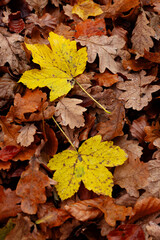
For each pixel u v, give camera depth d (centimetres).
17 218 90
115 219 91
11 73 99
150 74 103
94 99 99
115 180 96
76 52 100
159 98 102
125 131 101
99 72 103
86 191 95
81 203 93
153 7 110
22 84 99
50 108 96
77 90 100
